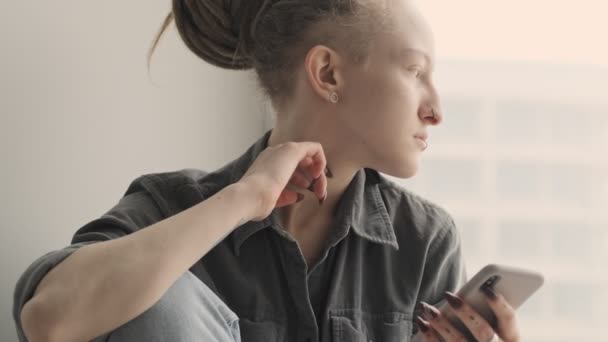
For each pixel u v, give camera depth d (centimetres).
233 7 126
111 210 122
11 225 132
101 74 149
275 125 128
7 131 131
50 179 139
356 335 124
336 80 117
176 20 130
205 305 99
